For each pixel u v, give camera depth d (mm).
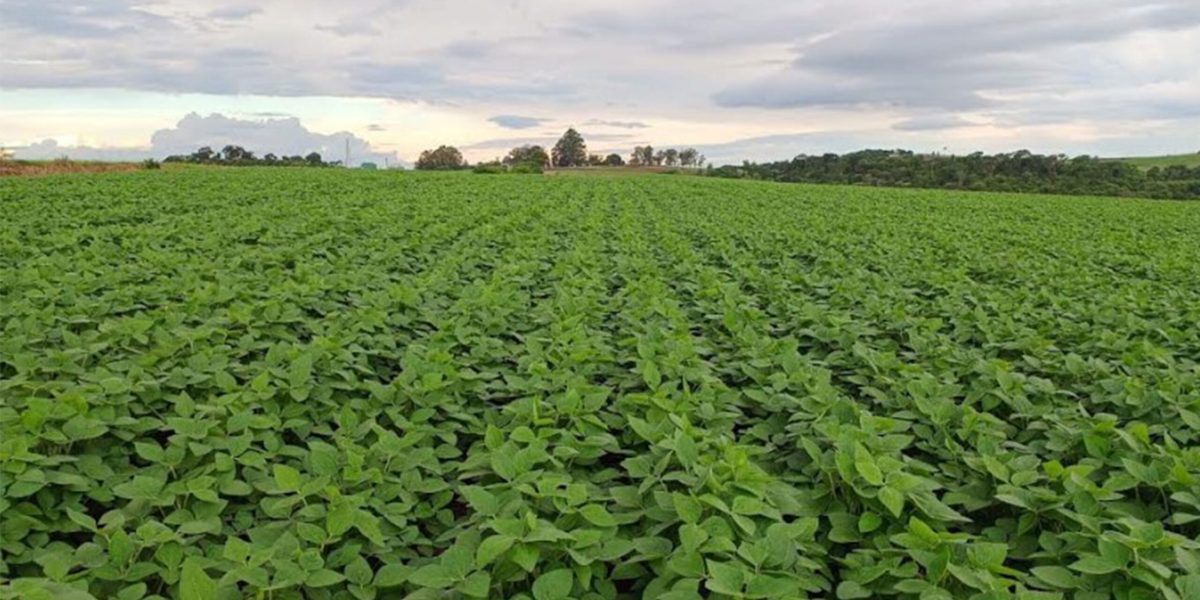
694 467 3824
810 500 4055
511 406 4988
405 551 3787
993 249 15883
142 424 4652
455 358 6434
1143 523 3432
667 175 63094
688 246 14195
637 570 3545
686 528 3236
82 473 4137
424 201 23938
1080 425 4883
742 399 5871
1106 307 8898
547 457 4055
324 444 4273
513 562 3244
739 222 19641
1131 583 3158
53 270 9008
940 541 3285
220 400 4758
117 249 11484
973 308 9227
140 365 5492
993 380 5773
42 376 5605
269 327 6887
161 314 6922
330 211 19031
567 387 5258
